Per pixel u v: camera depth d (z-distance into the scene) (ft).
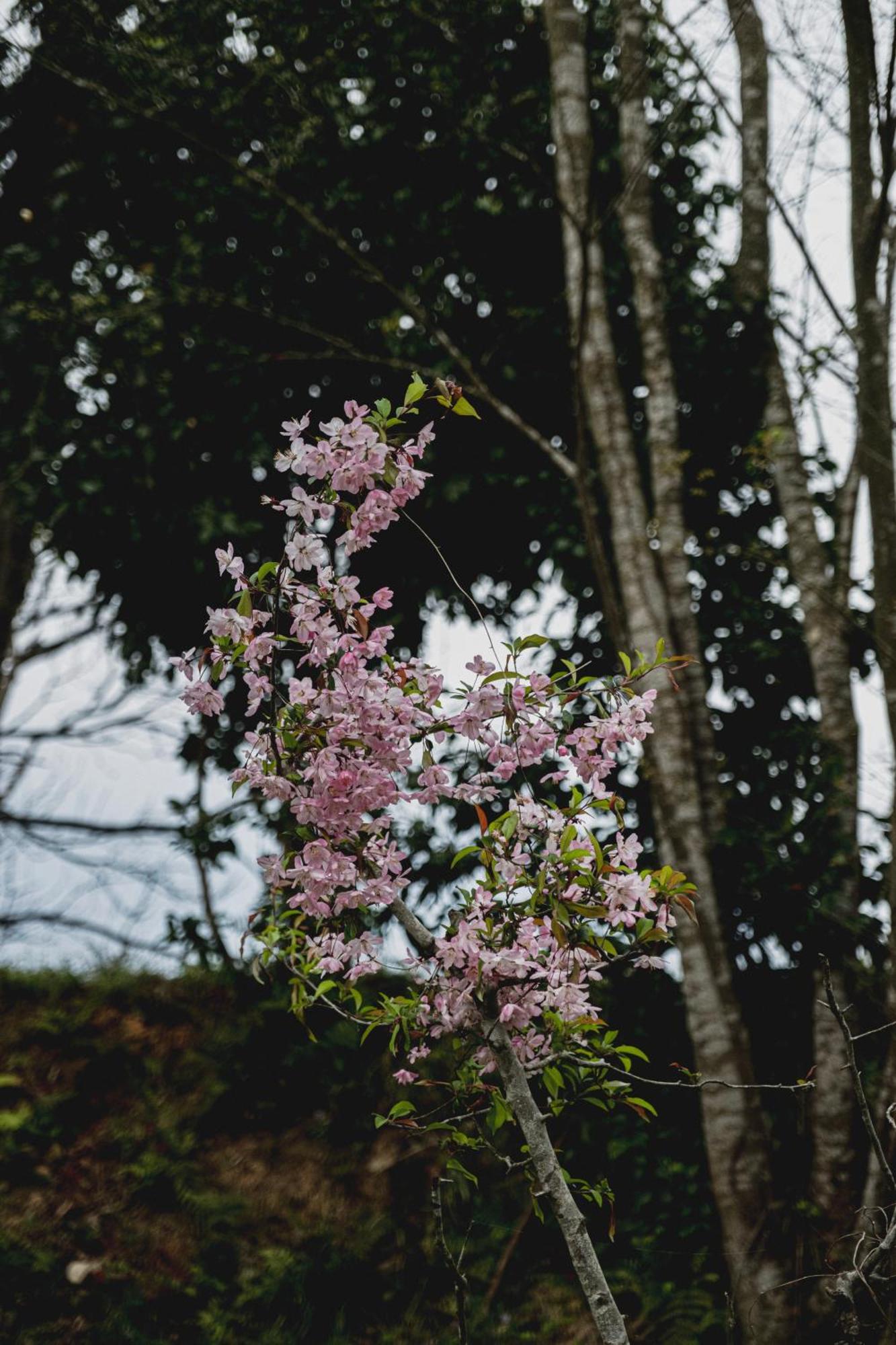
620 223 24.44
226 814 25.18
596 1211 20.56
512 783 14.33
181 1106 23.17
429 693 8.01
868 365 18.89
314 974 9.07
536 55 25.41
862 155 19.03
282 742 7.87
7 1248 18.79
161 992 26.22
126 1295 18.54
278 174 24.85
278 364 25.93
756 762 22.89
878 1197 15.57
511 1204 21.36
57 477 25.34
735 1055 17.66
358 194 25.03
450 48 24.16
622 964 20.47
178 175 26.17
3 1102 22.35
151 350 24.85
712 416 24.52
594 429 21.85
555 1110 8.49
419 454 8.05
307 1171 22.29
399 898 8.15
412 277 25.66
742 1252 16.49
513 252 25.73
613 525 21.17
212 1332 18.30
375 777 7.77
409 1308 19.60
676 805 19.07
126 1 24.11
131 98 24.56
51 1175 20.72
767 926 19.84
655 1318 18.63
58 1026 24.21
